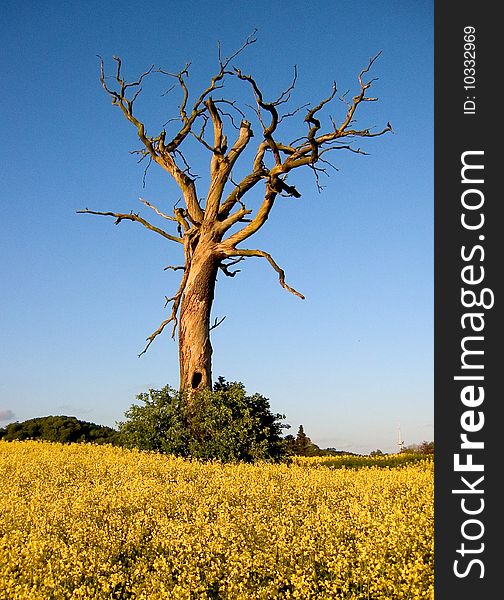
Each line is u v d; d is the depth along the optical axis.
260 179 27.45
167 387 24.41
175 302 27.75
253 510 12.42
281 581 8.80
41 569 9.16
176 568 9.13
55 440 35.44
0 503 13.34
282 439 23.78
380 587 8.34
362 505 12.55
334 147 27.25
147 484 15.15
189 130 29.05
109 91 30.00
